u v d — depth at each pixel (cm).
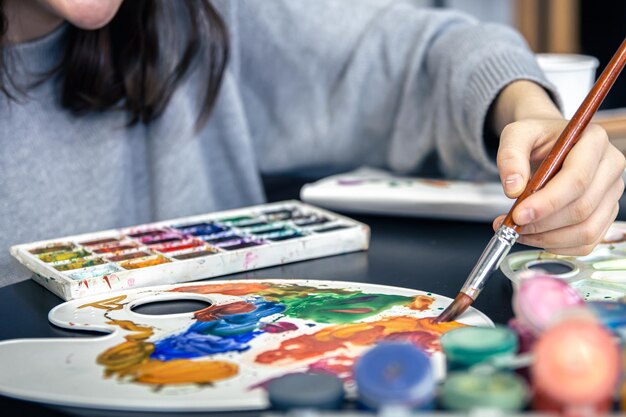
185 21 114
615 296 61
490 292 66
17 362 54
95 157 110
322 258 77
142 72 106
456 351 42
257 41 120
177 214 115
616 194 67
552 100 92
